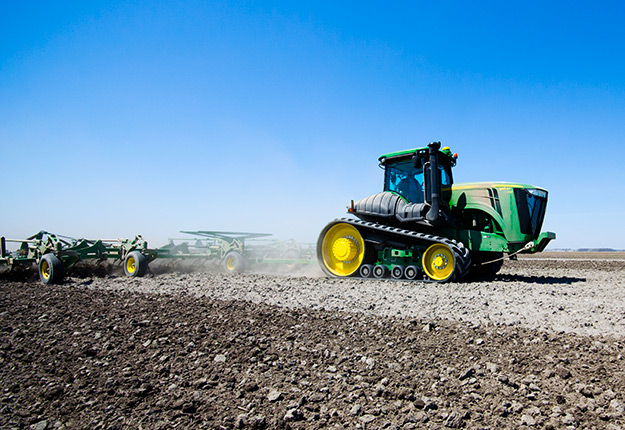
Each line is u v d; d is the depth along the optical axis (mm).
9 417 2449
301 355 3613
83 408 2576
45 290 7816
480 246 9305
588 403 2643
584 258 25109
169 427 2359
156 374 3131
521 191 8992
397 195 9875
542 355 3631
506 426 2398
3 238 10469
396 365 3363
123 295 7000
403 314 5406
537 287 7957
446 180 10016
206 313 5277
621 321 4926
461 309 5715
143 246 11055
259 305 5973
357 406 2600
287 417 2449
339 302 6301
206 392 2822
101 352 3650
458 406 2654
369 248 10062
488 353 3695
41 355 3566
